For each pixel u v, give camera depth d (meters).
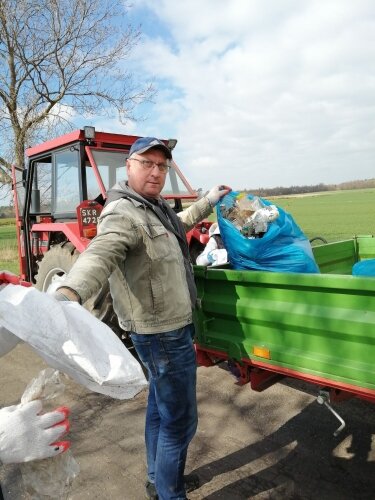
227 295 2.57
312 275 2.11
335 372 2.06
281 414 3.26
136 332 2.08
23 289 1.18
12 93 10.40
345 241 4.05
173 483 2.23
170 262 2.06
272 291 2.33
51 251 4.97
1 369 4.36
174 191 5.68
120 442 2.99
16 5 9.70
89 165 4.81
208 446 2.90
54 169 5.30
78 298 1.53
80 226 4.48
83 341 1.16
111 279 2.11
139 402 3.54
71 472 1.40
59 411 1.34
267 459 2.74
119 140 4.98
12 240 13.17
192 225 2.92
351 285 1.96
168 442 2.19
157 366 2.10
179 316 2.09
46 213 5.69
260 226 2.94
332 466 2.65
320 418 3.18
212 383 3.83
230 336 2.58
